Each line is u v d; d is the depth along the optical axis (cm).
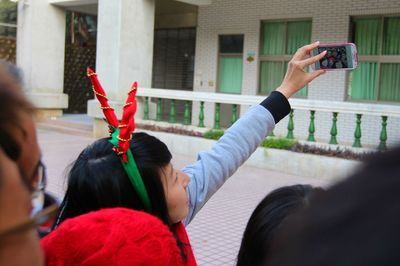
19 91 78
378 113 820
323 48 276
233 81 1335
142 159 153
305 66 218
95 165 153
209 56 1363
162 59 1510
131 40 1124
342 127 1105
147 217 131
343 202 47
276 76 1258
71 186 155
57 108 1481
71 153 992
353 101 1125
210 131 1026
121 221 126
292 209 135
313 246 46
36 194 87
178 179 167
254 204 688
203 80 1380
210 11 1349
